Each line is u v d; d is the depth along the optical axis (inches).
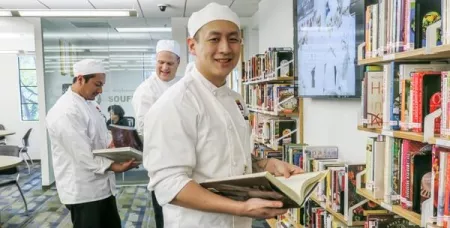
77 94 99.3
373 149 65.6
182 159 44.5
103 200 98.6
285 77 141.9
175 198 43.5
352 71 88.0
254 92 184.4
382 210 76.5
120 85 236.4
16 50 335.9
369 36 66.1
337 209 86.2
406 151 57.6
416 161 55.7
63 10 201.5
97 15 207.0
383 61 62.1
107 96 234.4
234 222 49.9
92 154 93.4
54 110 96.5
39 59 230.7
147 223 169.5
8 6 221.8
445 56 52.8
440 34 48.4
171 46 121.9
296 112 142.8
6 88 343.6
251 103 191.8
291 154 122.7
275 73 143.9
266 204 40.9
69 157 95.4
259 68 172.1
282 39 171.6
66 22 233.9
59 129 93.0
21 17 226.7
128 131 100.9
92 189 96.0
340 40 95.0
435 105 51.9
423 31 54.0
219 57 47.9
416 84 53.7
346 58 91.4
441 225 48.4
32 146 347.6
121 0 213.3
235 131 50.6
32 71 350.6
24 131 346.9
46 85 233.8
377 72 66.9
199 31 48.4
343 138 105.2
